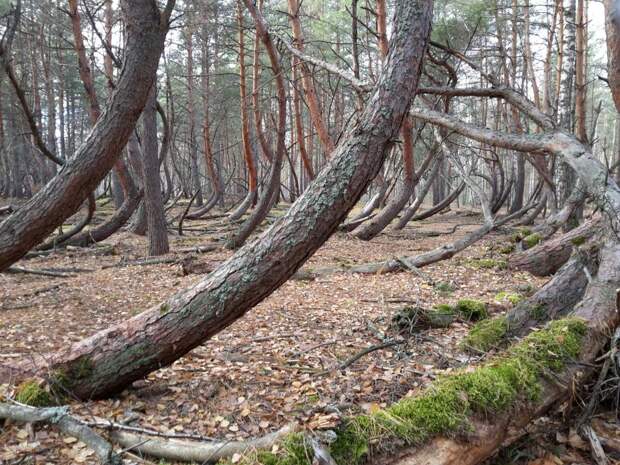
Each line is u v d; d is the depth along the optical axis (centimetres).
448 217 2122
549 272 818
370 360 421
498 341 412
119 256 1096
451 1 1616
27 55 2239
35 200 503
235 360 421
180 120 2780
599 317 332
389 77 290
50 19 1720
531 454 281
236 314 302
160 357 310
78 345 327
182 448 251
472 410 252
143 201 1433
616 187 373
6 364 339
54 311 614
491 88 481
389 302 635
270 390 356
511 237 1055
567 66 1267
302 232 287
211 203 2095
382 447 224
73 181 504
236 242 1147
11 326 537
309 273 822
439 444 233
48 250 1156
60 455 250
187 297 304
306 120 2908
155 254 1085
